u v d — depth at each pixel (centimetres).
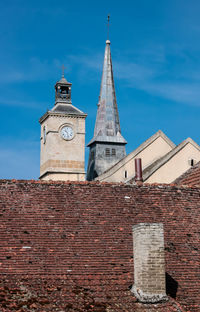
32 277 2314
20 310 2077
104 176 4906
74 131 6862
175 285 2366
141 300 2212
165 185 2877
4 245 2431
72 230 2550
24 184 2738
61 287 2267
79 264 2400
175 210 2761
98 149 7362
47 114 6831
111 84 7931
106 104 7788
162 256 2259
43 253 2423
